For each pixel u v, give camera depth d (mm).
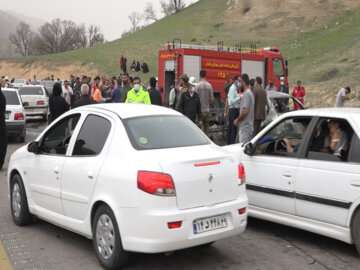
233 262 5484
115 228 4988
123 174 4938
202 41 82125
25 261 5438
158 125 5586
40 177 6258
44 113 23297
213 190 5078
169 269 5227
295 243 6191
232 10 97625
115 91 16578
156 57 77438
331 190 5715
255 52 21562
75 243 6074
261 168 6559
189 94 12055
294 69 51969
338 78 39938
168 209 4770
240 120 11203
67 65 83875
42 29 146125
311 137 6160
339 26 72500
